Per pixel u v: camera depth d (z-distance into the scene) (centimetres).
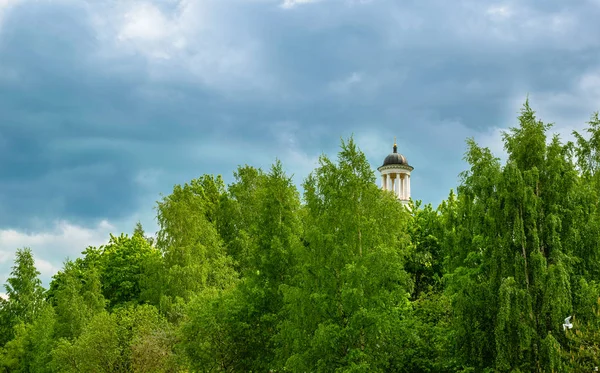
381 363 2688
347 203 2848
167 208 5144
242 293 3278
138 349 3556
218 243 5303
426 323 3288
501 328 2295
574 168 2630
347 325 2631
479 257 2741
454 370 2795
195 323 3350
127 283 5925
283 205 3378
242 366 3266
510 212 2505
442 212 4353
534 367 2355
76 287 5275
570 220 2520
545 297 2342
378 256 2648
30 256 6769
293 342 2756
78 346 3744
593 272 2556
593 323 2262
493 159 2800
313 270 2792
